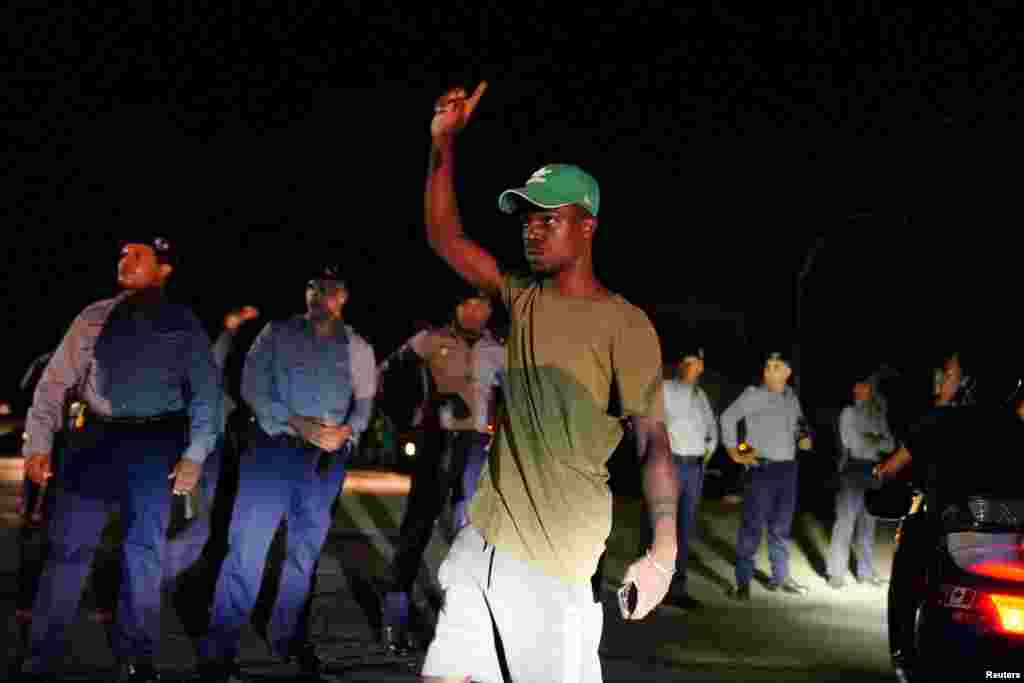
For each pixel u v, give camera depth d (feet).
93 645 23.27
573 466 12.44
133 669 20.40
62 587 20.43
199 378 20.85
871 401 36.52
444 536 42.04
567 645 12.41
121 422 20.43
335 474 22.70
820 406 76.64
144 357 20.45
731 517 52.95
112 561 32.63
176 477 20.77
